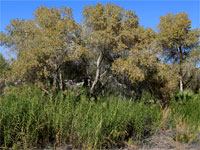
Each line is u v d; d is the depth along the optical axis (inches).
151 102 279.7
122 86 388.2
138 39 364.5
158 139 194.4
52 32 324.8
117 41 352.5
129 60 333.7
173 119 231.5
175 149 176.1
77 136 173.6
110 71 401.7
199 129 220.1
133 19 367.2
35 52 306.7
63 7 388.8
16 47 381.7
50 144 167.9
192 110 272.1
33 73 329.7
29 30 370.3
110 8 370.0
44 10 394.3
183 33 823.1
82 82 439.8
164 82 366.9
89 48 379.2
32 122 166.2
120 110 203.9
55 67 332.5
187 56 842.8
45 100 218.2
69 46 335.6
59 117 177.0
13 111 164.9
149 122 223.5
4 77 347.9
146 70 358.3
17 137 159.5
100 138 170.7
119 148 176.2
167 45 807.1
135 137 196.7
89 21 377.1
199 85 826.2
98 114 189.5
